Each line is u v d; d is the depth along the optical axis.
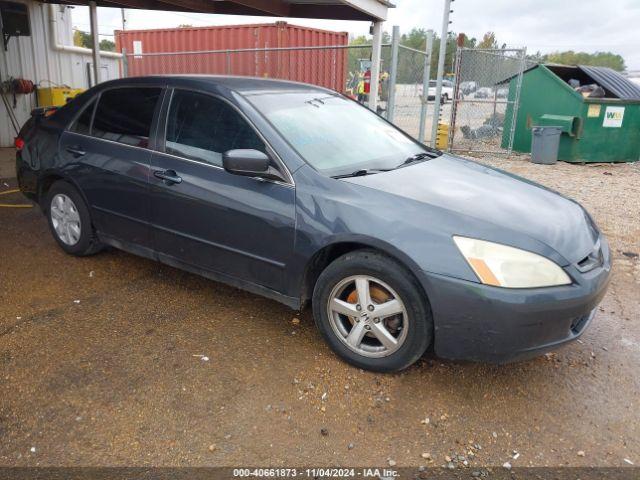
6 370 3.07
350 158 3.57
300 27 12.82
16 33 10.42
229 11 9.33
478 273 2.70
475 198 3.18
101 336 3.48
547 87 12.23
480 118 16.16
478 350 2.78
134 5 9.25
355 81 13.02
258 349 3.38
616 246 5.77
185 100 3.82
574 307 2.74
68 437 2.58
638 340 3.70
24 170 4.87
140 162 3.92
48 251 4.94
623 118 11.84
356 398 2.93
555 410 2.90
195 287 4.26
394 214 2.95
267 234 3.30
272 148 3.34
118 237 4.27
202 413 2.77
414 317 2.89
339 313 3.20
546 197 3.49
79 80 12.21
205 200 3.54
